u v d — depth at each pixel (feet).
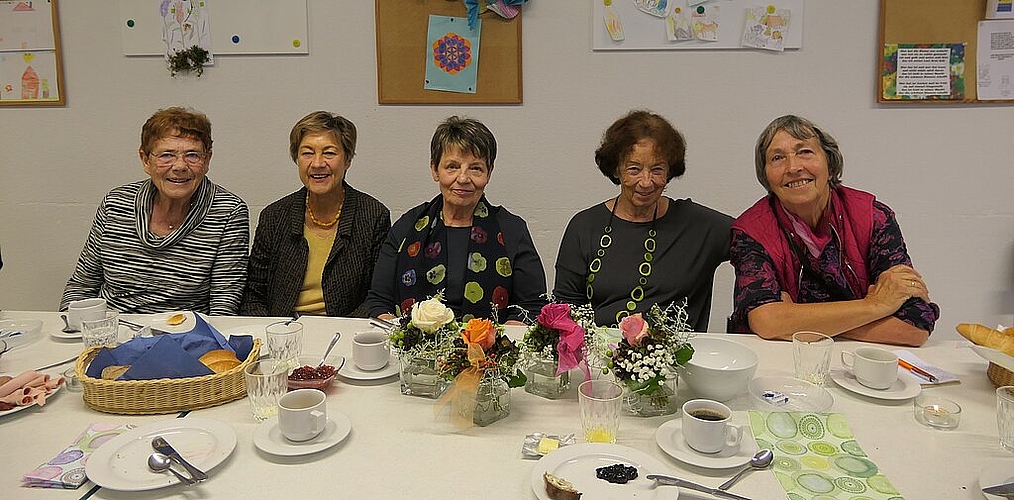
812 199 6.16
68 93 10.19
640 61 9.46
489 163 7.10
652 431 4.53
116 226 7.65
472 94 9.68
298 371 5.20
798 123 6.30
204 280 7.84
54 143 10.36
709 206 9.82
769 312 5.97
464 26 9.50
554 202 9.95
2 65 10.15
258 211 10.32
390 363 5.55
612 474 3.84
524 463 4.10
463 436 4.43
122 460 4.01
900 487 3.81
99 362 4.85
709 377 4.74
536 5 9.41
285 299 7.91
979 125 9.28
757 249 6.40
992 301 9.77
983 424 4.52
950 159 9.41
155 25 9.86
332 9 9.64
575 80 9.57
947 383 5.15
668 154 6.70
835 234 6.39
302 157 7.71
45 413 4.70
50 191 10.51
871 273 6.37
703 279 7.11
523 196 9.97
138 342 5.05
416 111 9.82
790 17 9.21
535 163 9.86
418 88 9.71
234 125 10.07
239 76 9.92
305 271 7.97
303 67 9.83
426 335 4.86
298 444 4.20
